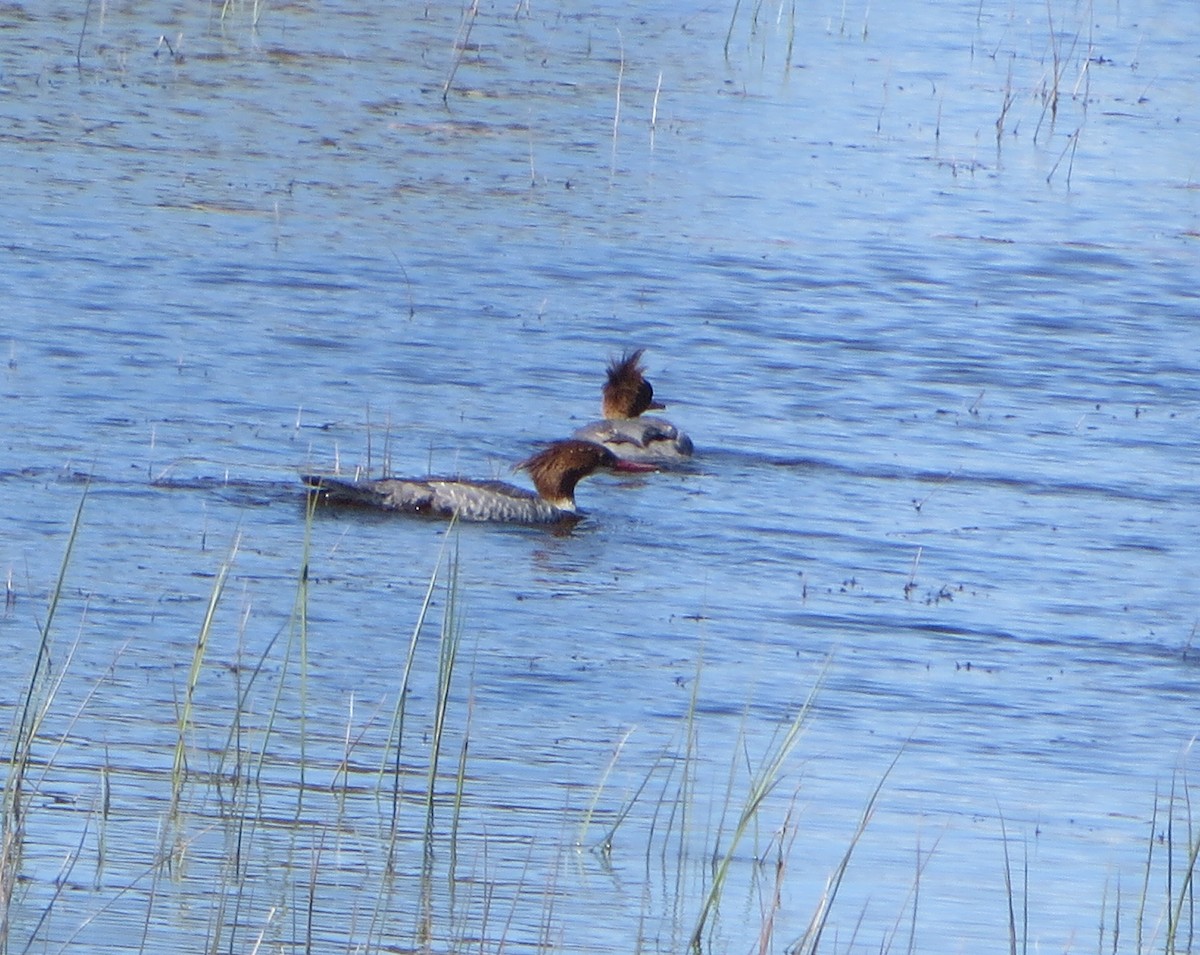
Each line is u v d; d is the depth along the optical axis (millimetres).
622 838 11031
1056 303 25172
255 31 35750
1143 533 17625
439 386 20672
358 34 36031
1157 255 27500
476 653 13914
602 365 21703
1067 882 10828
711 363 22031
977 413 20984
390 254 24859
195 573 15000
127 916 9531
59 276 22781
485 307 23312
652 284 24656
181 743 11203
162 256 23891
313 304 22797
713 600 15445
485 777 11797
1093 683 14164
